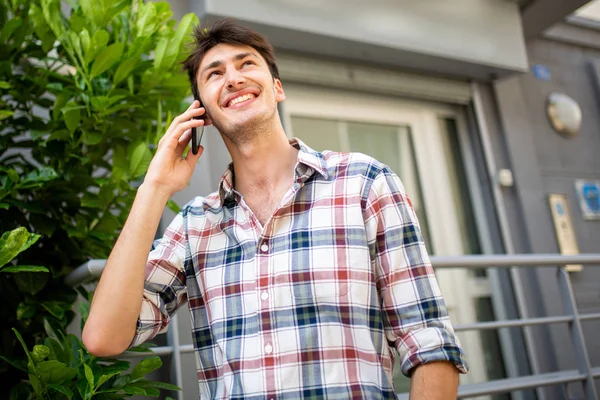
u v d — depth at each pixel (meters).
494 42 3.26
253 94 1.06
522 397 3.07
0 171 1.56
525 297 3.24
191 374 2.21
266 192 1.05
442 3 3.12
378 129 3.21
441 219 3.24
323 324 0.88
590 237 3.60
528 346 3.14
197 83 1.14
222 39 1.09
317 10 2.69
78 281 1.56
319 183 0.99
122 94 1.65
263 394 0.87
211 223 1.05
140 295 0.99
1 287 1.54
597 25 4.18
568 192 3.63
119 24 1.79
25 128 1.71
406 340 0.88
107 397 1.31
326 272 0.91
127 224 1.01
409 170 3.25
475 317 3.13
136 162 1.65
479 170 3.42
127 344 1.00
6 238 1.25
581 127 3.87
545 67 3.88
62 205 1.75
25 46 1.82
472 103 3.48
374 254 0.94
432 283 0.91
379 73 3.16
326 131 3.04
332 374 0.86
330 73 3.01
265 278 0.94
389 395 0.87
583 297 3.39
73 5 1.79
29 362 1.21
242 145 1.05
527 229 3.34
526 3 3.45
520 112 3.59
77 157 1.60
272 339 0.90
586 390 1.99
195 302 1.03
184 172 1.08
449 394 0.84
